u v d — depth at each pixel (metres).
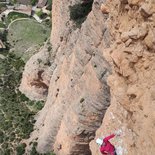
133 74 19.36
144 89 18.69
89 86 36.69
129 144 19.73
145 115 18.25
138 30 18.59
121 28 20.45
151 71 18.38
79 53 38.31
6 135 52.28
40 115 53.19
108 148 20.31
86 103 37.06
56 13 53.47
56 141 44.38
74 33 44.19
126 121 20.56
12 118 54.94
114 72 21.20
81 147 40.25
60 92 44.75
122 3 20.03
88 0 45.25
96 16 34.28
